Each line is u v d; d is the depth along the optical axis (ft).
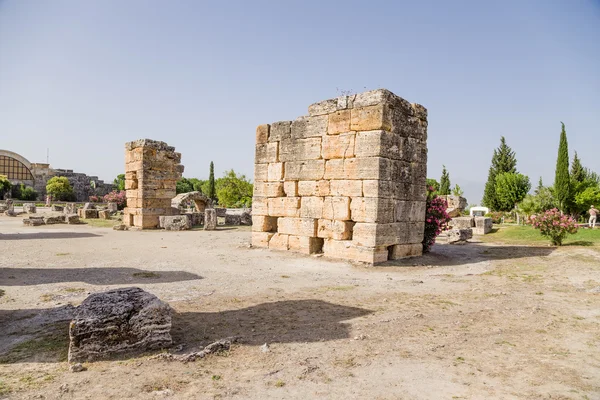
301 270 42.34
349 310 26.66
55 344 19.84
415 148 51.13
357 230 47.09
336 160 49.80
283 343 20.29
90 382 15.66
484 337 21.59
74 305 26.84
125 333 18.47
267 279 37.22
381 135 45.68
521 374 17.08
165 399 14.49
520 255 51.16
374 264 45.21
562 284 34.86
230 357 18.42
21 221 103.30
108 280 35.01
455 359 18.60
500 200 174.19
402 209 49.06
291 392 15.23
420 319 24.82
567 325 23.76
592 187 131.34
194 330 22.08
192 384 15.70
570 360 18.63
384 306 27.81
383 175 46.11
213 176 228.02
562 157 134.62
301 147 54.08
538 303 28.76
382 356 18.83
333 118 50.31
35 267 40.70
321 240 53.93
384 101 45.88
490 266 45.01
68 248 55.26
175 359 17.95
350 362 18.03
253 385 15.71
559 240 57.06
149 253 52.47
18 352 18.80
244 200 179.63
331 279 37.73
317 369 17.30
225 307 26.99
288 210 55.52
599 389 15.75
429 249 55.26
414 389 15.62
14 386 15.23
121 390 15.07
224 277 37.78
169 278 36.68
